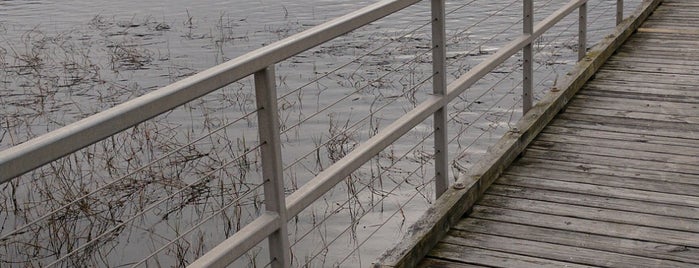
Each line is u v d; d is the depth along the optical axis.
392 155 7.48
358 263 5.42
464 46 12.65
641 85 6.25
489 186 4.30
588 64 6.38
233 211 6.39
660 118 5.45
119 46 14.16
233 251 2.42
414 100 9.74
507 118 8.76
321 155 7.73
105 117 1.93
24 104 10.53
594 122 5.38
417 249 3.47
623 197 4.16
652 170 4.52
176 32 15.41
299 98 9.88
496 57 4.46
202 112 9.62
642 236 3.71
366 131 8.51
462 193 3.94
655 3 9.08
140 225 6.24
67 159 7.84
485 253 3.59
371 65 11.59
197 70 12.27
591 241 3.68
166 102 2.11
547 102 5.39
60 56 13.61
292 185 6.94
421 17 15.38
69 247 5.95
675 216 3.91
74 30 16.17
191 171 7.41
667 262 3.46
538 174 4.49
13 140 9.12
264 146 2.58
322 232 5.89
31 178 7.41
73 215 6.46
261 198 6.69
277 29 15.40
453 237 3.75
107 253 5.83
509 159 4.58
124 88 11.22
